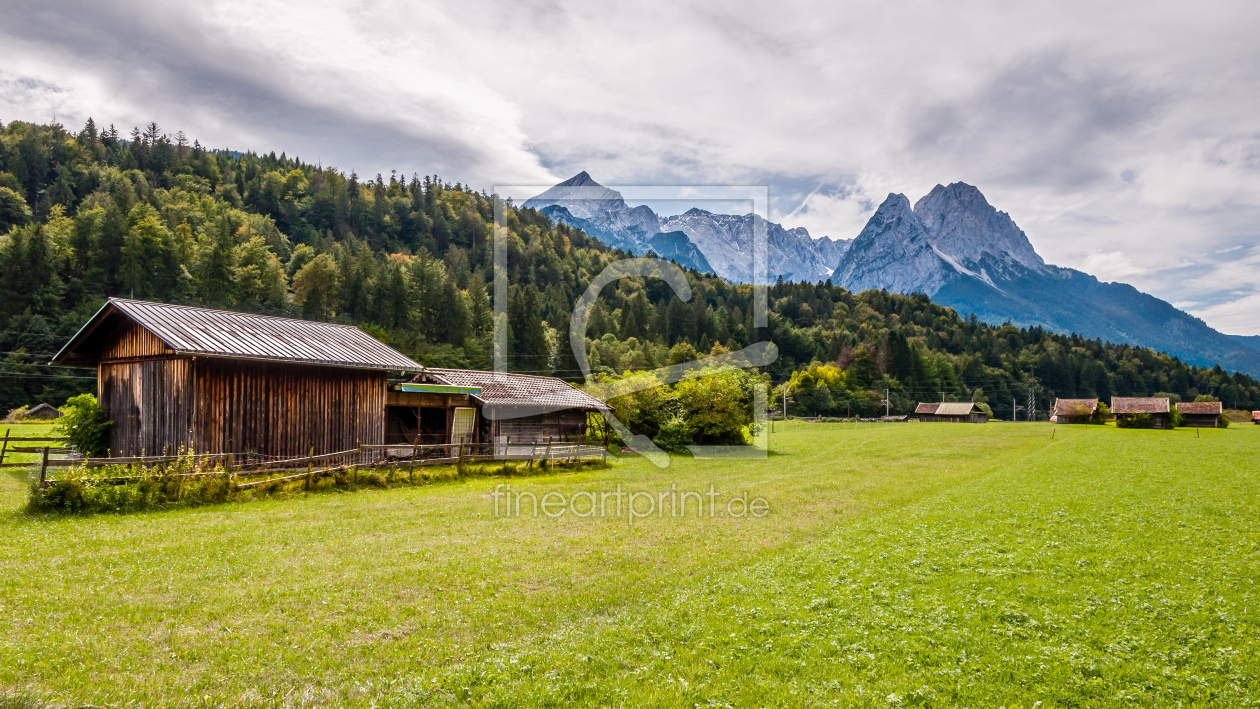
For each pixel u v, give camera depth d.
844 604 10.59
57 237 105.94
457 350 108.56
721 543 15.59
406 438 32.97
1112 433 76.94
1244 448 49.97
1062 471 32.94
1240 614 9.78
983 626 9.49
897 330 168.00
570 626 9.69
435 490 23.69
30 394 80.12
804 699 7.27
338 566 12.49
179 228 126.69
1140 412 90.75
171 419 23.20
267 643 8.61
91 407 25.59
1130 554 13.82
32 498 16.36
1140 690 7.33
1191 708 6.93
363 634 9.13
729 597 11.09
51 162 169.62
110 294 99.19
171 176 190.25
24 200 143.12
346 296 119.94
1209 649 8.43
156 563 12.13
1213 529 16.59
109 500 17.16
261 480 21.19
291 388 25.59
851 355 142.00
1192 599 10.55
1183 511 19.48
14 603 9.60
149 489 18.06
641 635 9.23
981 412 134.38
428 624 9.58
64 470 17.55
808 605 10.54
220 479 19.47
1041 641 8.89
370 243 188.00
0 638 8.31
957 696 7.32
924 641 8.91
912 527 17.67
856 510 21.09
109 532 14.59
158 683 7.32
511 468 29.14
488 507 20.06
